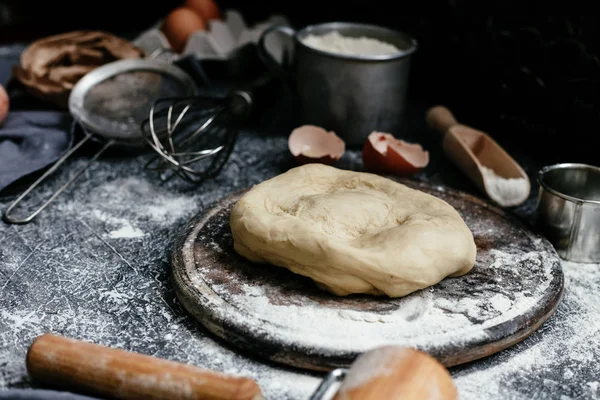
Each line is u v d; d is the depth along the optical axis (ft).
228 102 2.38
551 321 1.87
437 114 2.53
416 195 2.00
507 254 1.97
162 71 2.58
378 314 1.77
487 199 2.29
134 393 1.60
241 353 1.77
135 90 2.56
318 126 2.50
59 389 1.67
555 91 2.41
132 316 1.86
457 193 2.22
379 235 1.85
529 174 2.44
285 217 1.87
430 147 2.61
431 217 1.91
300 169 2.08
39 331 1.82
